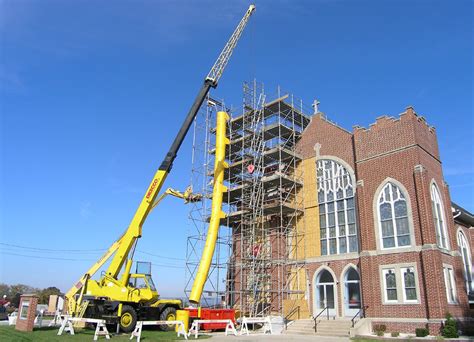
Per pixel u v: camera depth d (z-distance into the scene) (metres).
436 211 26.81
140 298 24.20
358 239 28.48
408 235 25.42
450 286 25.69
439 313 22.78
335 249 29.91
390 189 26.86
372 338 21.69
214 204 29.48
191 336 21.25
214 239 28.48
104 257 26.25
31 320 22.83
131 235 24.75
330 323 25.77
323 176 32.19
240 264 34.22
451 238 27.44
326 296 29.67
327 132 32.78
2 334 20.58
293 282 31.64
